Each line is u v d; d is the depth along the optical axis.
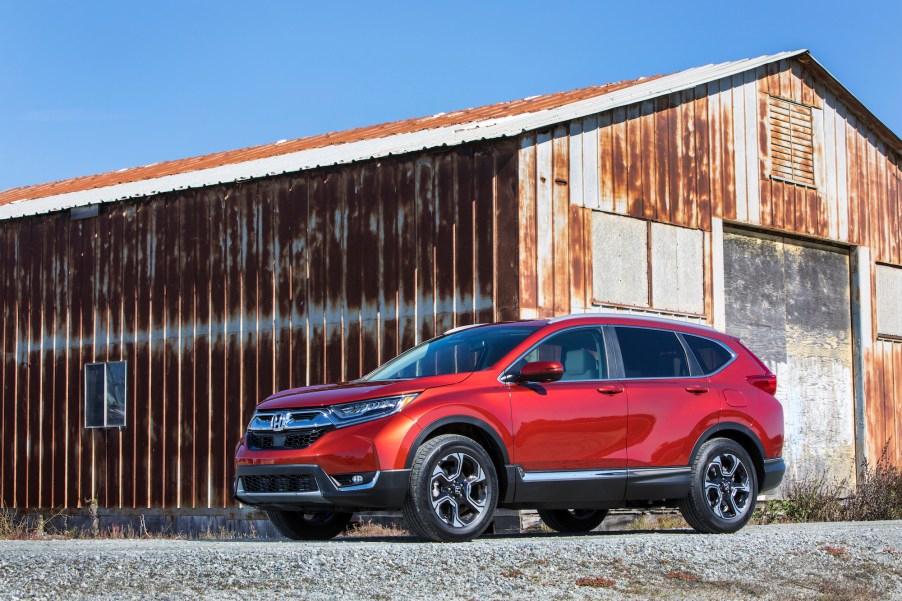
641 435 10.18
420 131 19.64
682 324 11.05
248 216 18.50
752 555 9.02
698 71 19.69
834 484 20.97
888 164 23.06
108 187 22.45
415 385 9.38
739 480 10.83
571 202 16.45
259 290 18.20
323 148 21.05
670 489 10.29
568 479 9.77
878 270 22.56
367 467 9.02
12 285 21.44
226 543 9.71
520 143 15.74
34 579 7.16
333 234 17.47
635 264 17.45
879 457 21.94
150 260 19.62
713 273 18.91
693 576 8.25
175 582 7.16
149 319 19.48
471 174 16.08
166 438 19.02
